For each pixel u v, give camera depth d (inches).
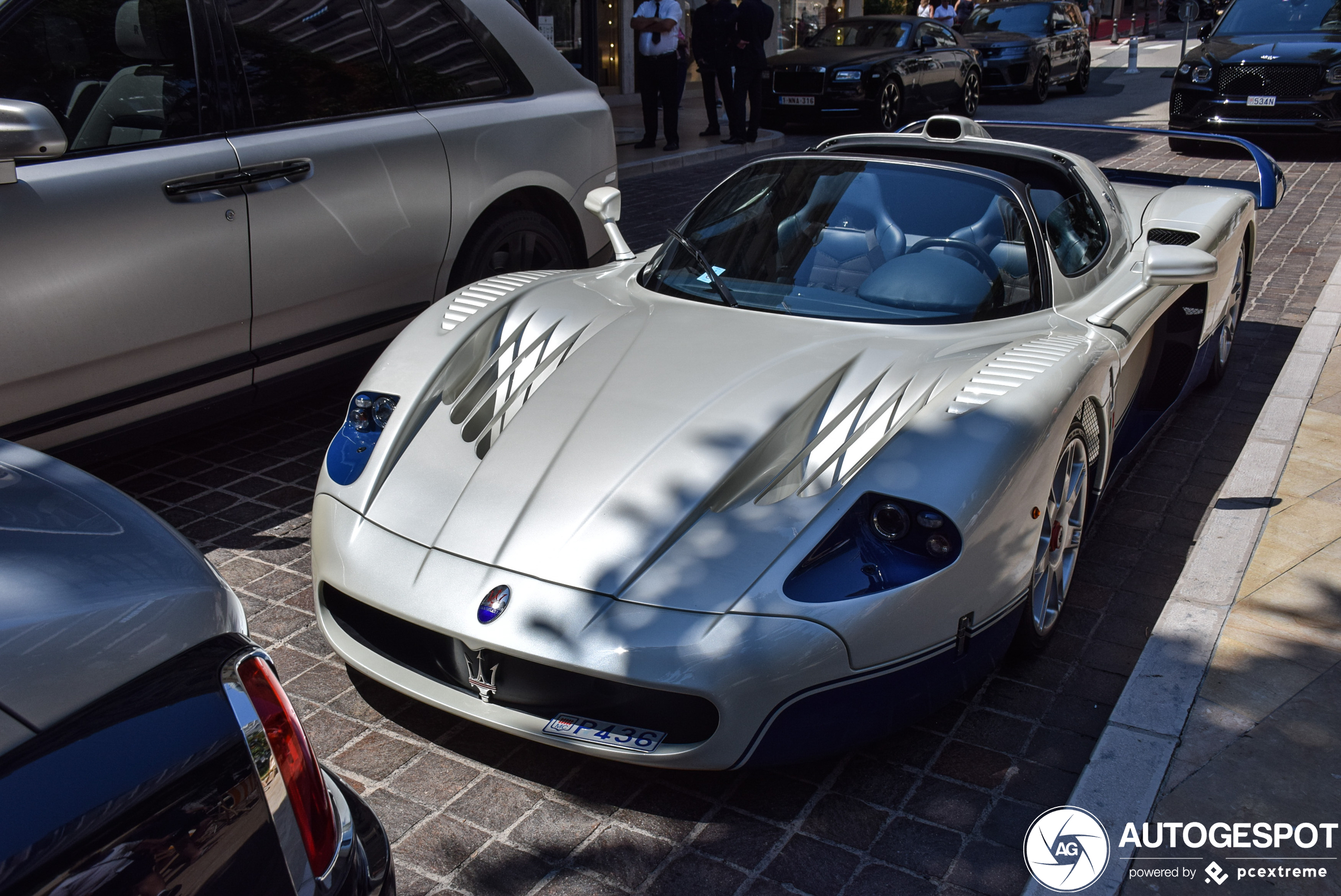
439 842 88.4
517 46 186.2
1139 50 1181.1
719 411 103.3
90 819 42.6
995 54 645.9
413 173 163.6
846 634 86.8
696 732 87.7
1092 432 120.8
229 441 169.3
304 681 110.0
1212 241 169.3
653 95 454.0
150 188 132.8
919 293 124.9
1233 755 94.1
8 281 120.8
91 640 48.6
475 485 99.3
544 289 135.3
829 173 141.4
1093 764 93.4
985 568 94.3
